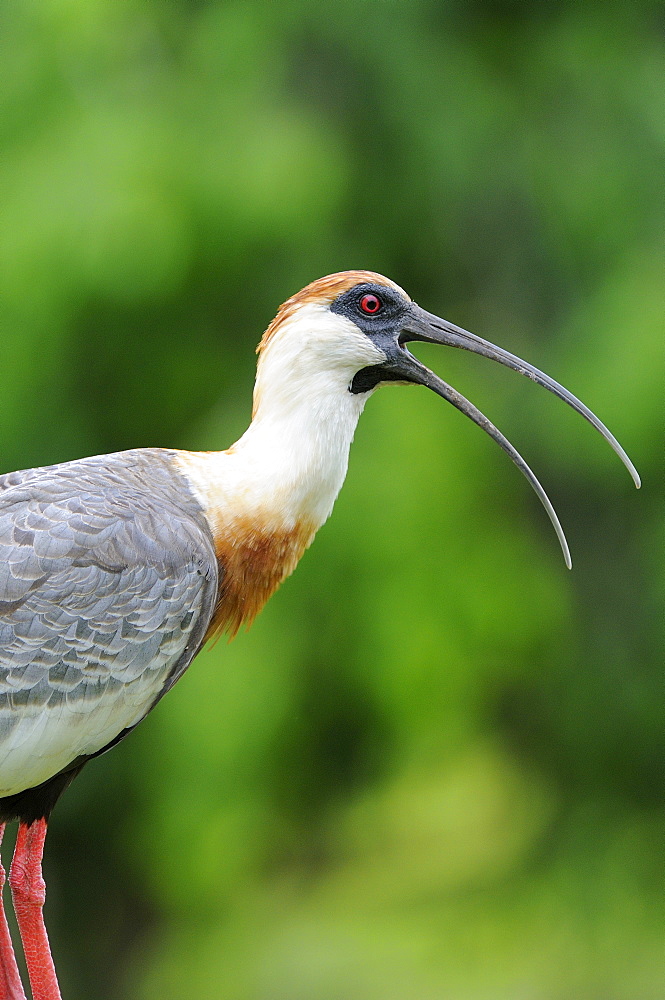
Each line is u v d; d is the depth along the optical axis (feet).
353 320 25.25
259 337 48.11
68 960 52.49
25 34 46.91
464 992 47.39
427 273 52.29
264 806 46.44
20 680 22.48
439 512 45.14
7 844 44.57
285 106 48.14
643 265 48.93
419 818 52.21
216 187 44.45
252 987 48.11
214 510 24.66
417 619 44.32
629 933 50.72
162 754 45.01
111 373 47.62
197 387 48.21
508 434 49.01
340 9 49.21
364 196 50.06
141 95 46.52
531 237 52.31
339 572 44.32
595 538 52.19
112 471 24.29
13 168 45.57
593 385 46.55
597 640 52.01
